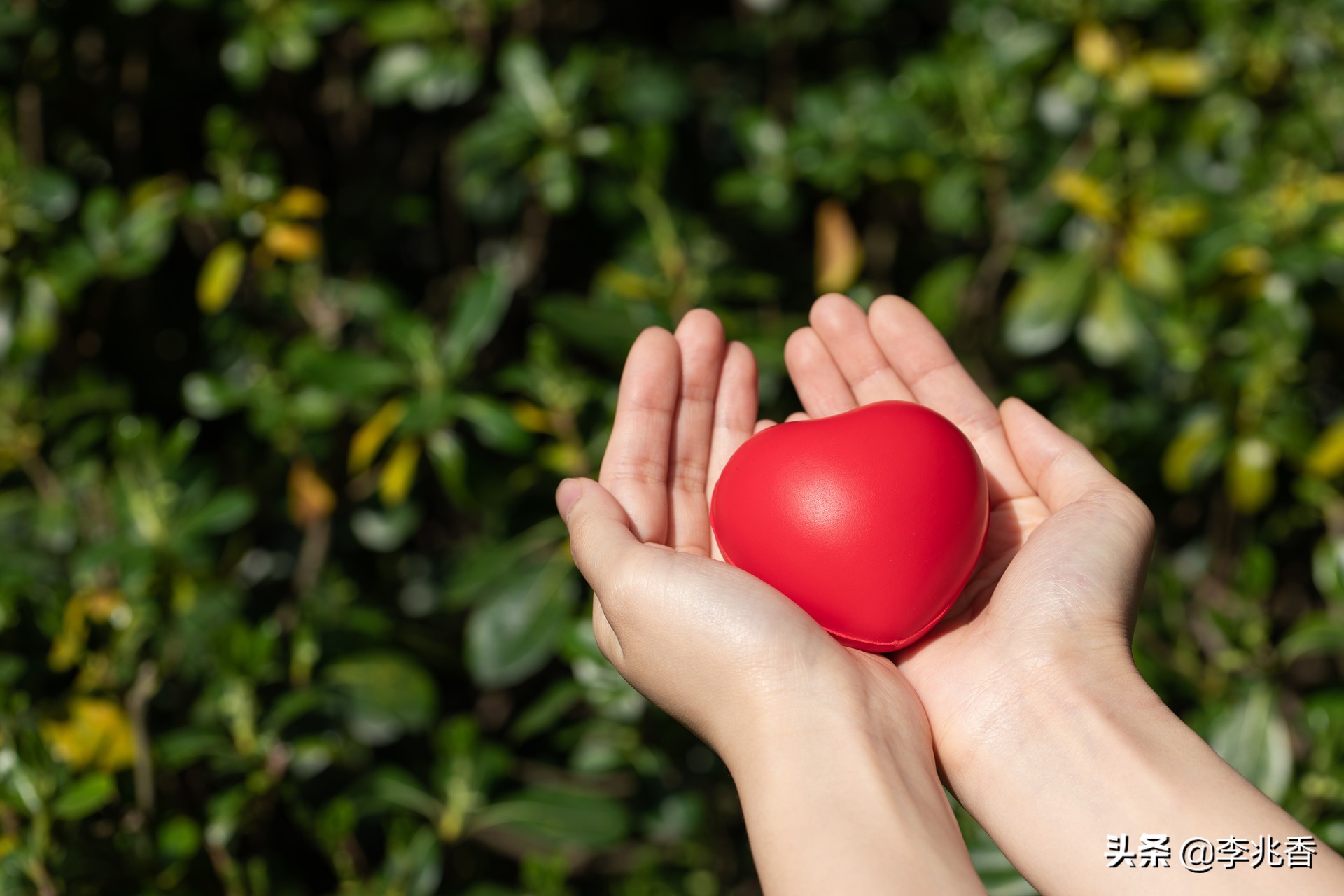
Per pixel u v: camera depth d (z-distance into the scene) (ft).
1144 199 2.51
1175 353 2.49
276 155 2.72
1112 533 2.03
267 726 2.32
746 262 2.73
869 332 2.25
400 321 2.38
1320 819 2.23
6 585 2.31
